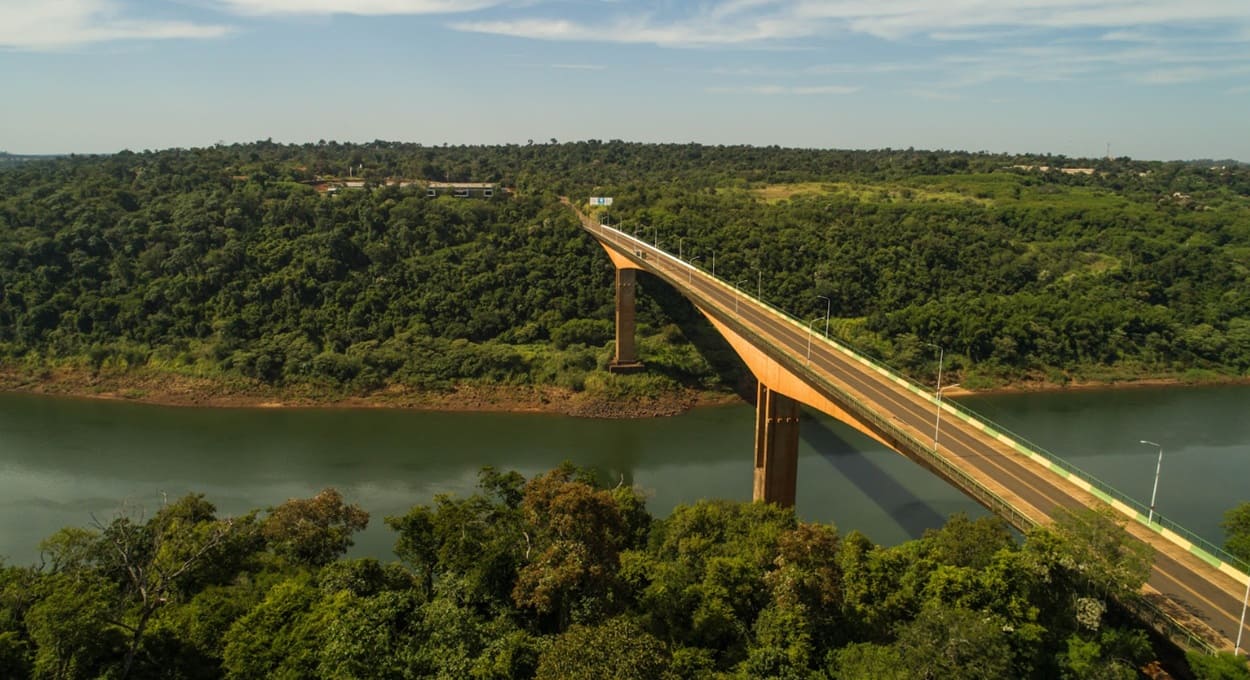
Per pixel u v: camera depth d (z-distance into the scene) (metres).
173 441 79.75
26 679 29.23
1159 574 35.12
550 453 77.69
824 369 62.00
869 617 33.62
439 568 38.81
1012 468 45.09
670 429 87.00
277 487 67.31
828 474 70.50
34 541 56.44
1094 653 29.12
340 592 33.34
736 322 69.25
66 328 102.31
